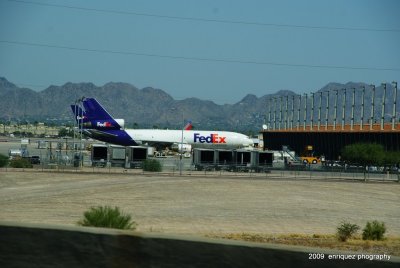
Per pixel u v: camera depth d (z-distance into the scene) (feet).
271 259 40.32
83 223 98.73
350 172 342.44
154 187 206.80
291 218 153.58
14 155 355.15
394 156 345.72
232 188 214.90
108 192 189.78
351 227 122.31
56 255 42.19
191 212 156.15
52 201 165.17
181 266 40.86
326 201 193.88
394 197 215.31
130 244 41.45
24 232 42.50
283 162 395.75
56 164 314.55
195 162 328.70
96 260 41.86
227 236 113.29
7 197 171.22
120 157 325.42
